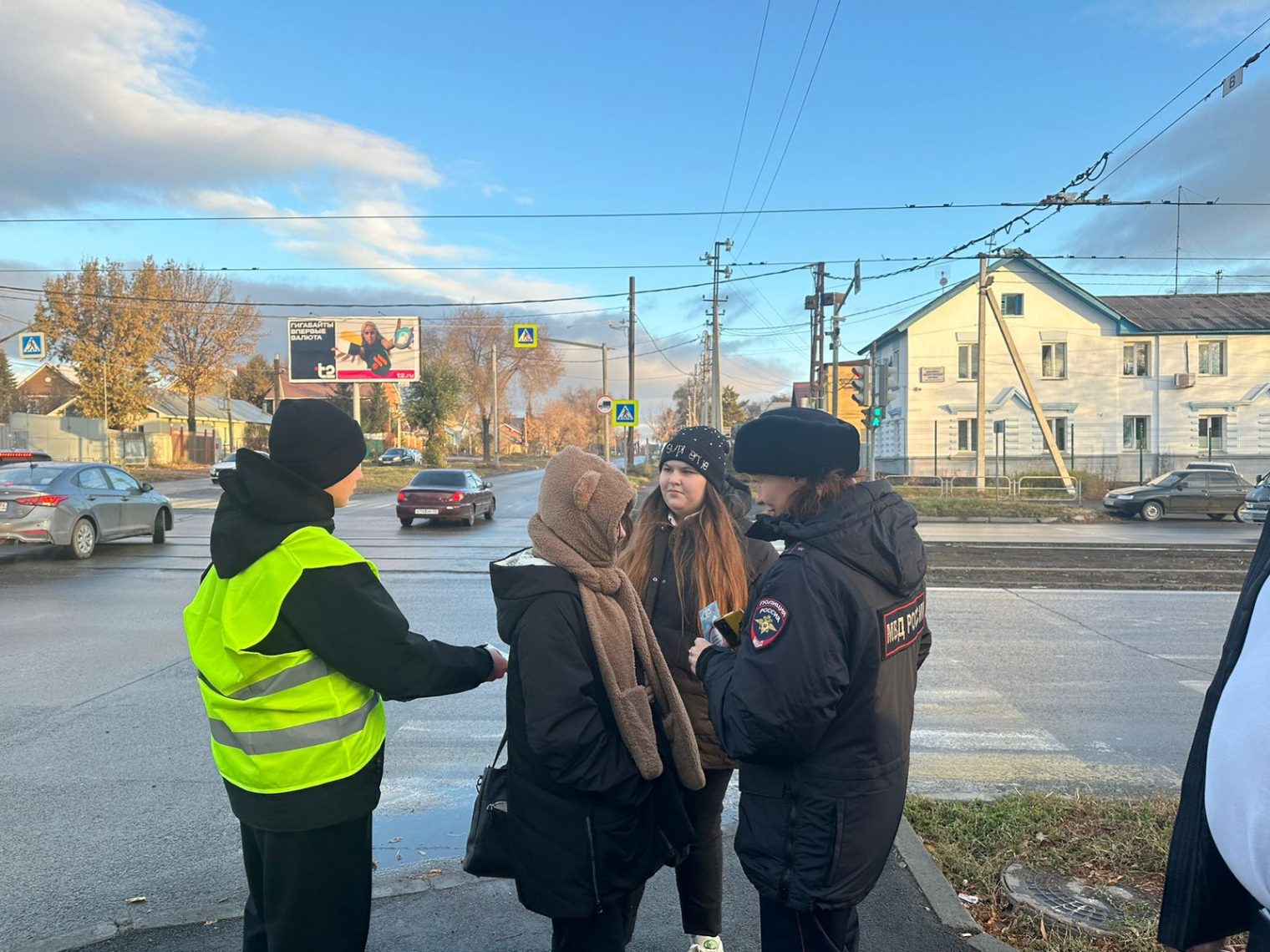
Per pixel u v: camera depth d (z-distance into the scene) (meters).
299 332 42.12
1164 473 34.38
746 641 1.92
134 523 13.88
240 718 1.92
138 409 44.91
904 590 1.95
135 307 43.94
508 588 2.08
